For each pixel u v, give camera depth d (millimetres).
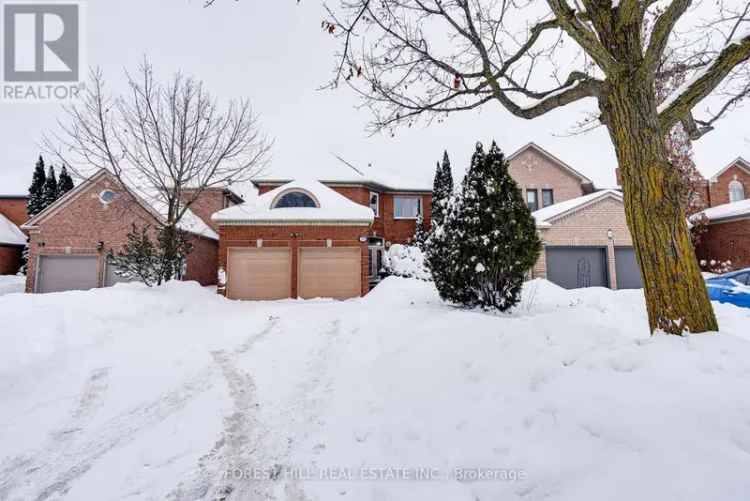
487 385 3379
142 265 10492
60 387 4477
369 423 3395
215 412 3824
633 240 3359
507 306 7270
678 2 3082
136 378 4777
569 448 2303
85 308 7387
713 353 2662
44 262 14820
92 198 15109
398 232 20844
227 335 7066
